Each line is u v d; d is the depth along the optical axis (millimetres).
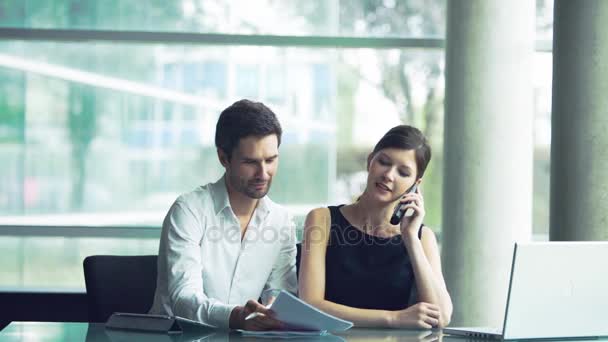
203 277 3268
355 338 2799
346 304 3348
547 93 6551
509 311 2736
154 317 2916
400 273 3342
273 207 3408
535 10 5961
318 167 6488
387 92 6500
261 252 3350
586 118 4727
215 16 6418
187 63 6406
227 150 3105
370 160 3375
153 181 6391
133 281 3514
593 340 2830
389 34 6492
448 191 5820
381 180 3311
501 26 5699
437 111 6516
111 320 2988
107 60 6367
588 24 4707
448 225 5816
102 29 6355
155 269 3561
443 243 5863
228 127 3082
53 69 6340
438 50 6477
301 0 6461
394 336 2863
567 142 4789
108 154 6363
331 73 6473
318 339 2752
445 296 3340
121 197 6375
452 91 5785
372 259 3361
